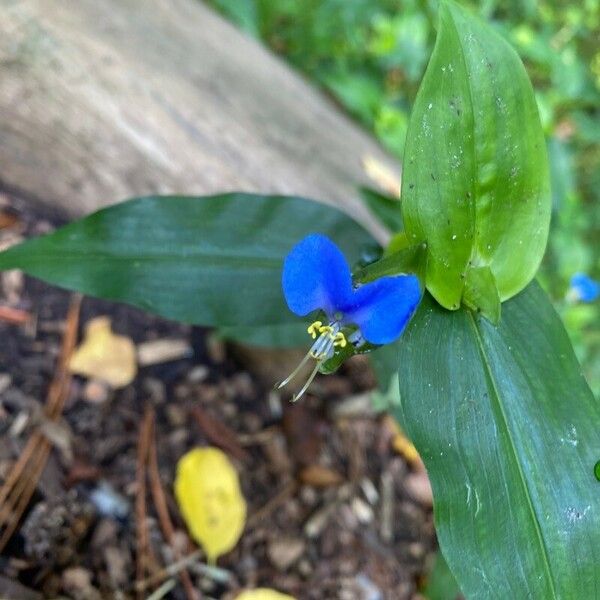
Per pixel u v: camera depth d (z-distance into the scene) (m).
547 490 0.11
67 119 0.17
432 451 0.11
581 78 0.27
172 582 0.15
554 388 0.11
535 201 0.12
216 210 0.13
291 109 0.25
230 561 0.16
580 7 0.34
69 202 0.18
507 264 0.12
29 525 0.14
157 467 0.16
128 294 0.12
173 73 0.20
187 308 0.12
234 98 0.22
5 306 0.16
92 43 0.18
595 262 0.30
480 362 0.11
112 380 0.17
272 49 0.31
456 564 0.10
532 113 0.11
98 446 0.16
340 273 0.10
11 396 0.15
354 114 0.30
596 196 0.33
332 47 0.31
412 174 0.11
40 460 0.15
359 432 0.19
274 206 0.13
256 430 0.18
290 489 0.17
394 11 0.31
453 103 0.11
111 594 0.14
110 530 0.15
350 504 0.18
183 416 0.17
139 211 0.13
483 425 0.11
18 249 0.12
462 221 0.11
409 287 0.10
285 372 0.18
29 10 0.17
